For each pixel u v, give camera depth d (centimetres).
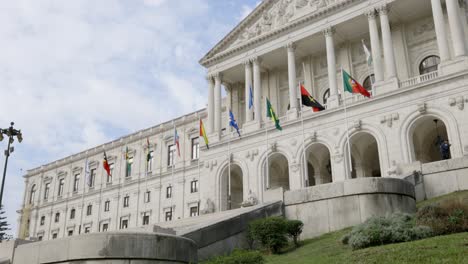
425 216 1855
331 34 4900
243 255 1583
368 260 1513
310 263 1702
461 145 3775
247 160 5150
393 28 4888
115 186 7662
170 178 6900
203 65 6044
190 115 6950
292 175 4719
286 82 5706
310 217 2502
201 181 6469
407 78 4609
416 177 2888
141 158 7469
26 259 1537
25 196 9438
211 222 2322
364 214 2350
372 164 5066
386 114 4234
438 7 4234
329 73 4772
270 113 4738
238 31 5772
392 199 2400
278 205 2586
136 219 7138
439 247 1505
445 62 4050
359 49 5150
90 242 1450
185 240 1611
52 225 8588
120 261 1441
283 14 5409
